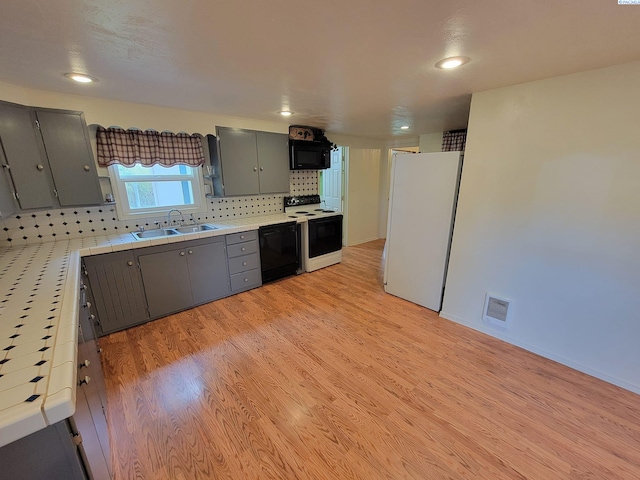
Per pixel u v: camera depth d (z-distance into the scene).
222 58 1.55
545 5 1.04
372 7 1.05
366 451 1.44
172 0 1.00
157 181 3.06
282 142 3.77
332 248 4.43
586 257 1.92
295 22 1.17
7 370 0.78
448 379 1.96
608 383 1.92
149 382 1.92
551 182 2.00
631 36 1.28
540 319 2.19
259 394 1.81
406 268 3.16
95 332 2.12
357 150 5.36
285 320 2.77
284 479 1.31
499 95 2.13
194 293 2.97
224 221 3.58
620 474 1.32
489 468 1.35
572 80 1.82
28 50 1.42
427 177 2.80
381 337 2.47
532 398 1.78
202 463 1.38
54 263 1.82
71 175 2.33
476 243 2.47
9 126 1.99
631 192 1.71
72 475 0.77
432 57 1.55
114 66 1.66
